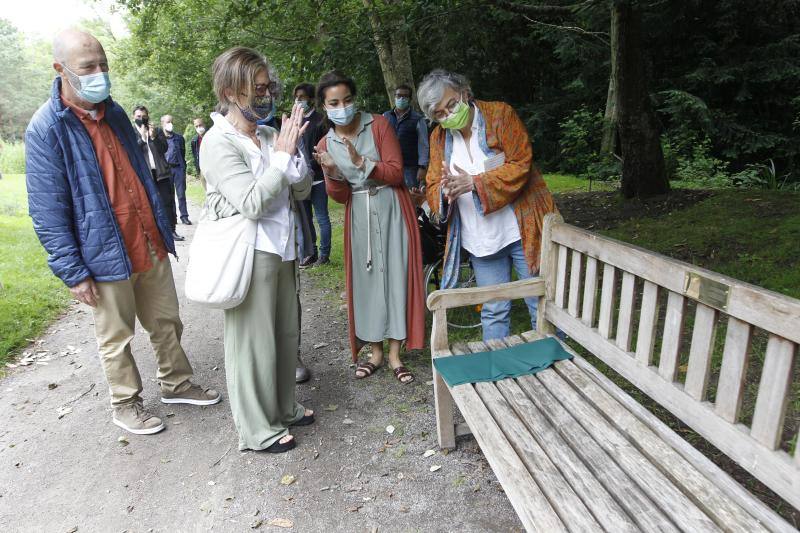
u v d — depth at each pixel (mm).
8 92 53531
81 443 2885
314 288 5301
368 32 5066
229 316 2512
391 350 3412
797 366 2961
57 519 2326
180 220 10133
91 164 2539
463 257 3725
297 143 2529
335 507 2297
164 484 2514
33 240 7918
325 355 3814
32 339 4398
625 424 1857
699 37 12289
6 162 19688
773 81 12047
